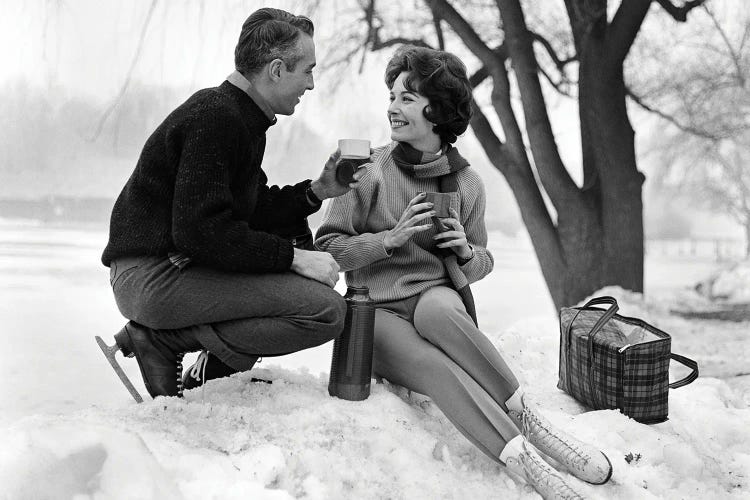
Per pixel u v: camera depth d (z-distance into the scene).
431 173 2.38
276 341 2.05
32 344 5.13
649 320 6.37
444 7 7.36
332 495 1.70
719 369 4.43
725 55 8.56
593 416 2.50
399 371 2.20
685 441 2.44
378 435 1.99
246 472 1.64
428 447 2.04
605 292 6.82
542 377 3.09
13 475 1.33
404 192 2.37
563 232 7.12
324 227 2.38
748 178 12.54
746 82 8.59
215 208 1.88
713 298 9.16
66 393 3.93
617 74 6.80
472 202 2.44
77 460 1.40
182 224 1.87
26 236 10.17
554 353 3.46
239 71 2.04
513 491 1.95
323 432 1.94
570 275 7.05
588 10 6.89
